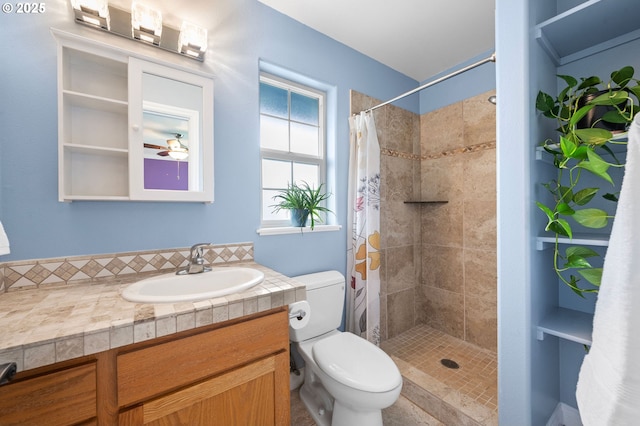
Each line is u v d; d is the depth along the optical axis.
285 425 1.04
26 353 0.62
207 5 1.45
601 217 0.86
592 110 0.99
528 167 1.03
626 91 0.94
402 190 2.36
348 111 2.04
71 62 1.14
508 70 1.07
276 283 1.12
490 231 2.03
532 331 1.06
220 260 1.48
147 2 1.31
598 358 0.68
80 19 1.13
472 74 2.17
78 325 0.72
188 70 1.29
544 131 1.16
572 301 1.28
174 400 0.81
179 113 1.30
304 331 1.52
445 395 1.47
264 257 1.64
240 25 1.55
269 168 1.83
